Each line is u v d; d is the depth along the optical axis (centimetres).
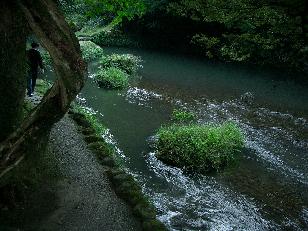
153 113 1425
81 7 2767
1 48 604
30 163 669
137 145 1155
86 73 525
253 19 1488
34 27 500
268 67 2119
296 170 1076
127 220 715
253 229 829
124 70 1936
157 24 2486
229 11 1471
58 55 504
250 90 1762
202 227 817
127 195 780
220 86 1805
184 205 888
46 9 496
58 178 798
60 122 1072
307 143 1238
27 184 729
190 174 1021
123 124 1305
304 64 2017
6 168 522
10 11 594
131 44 2555
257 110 1515
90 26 2702
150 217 727
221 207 895
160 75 1939
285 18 1466
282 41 1897
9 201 677
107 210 732
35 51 1151
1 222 636
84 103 1465
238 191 965
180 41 2506
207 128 1174
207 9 1511
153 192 927
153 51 2447
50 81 1590
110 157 925
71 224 675
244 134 1283
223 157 1080
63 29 505
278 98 1669
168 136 1124
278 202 932
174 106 1513
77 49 518
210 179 1006
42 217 676
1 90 626
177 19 2416
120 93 1620
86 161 892
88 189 785
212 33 2327
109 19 2653
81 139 998
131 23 2619
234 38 1780
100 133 1152
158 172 1016
